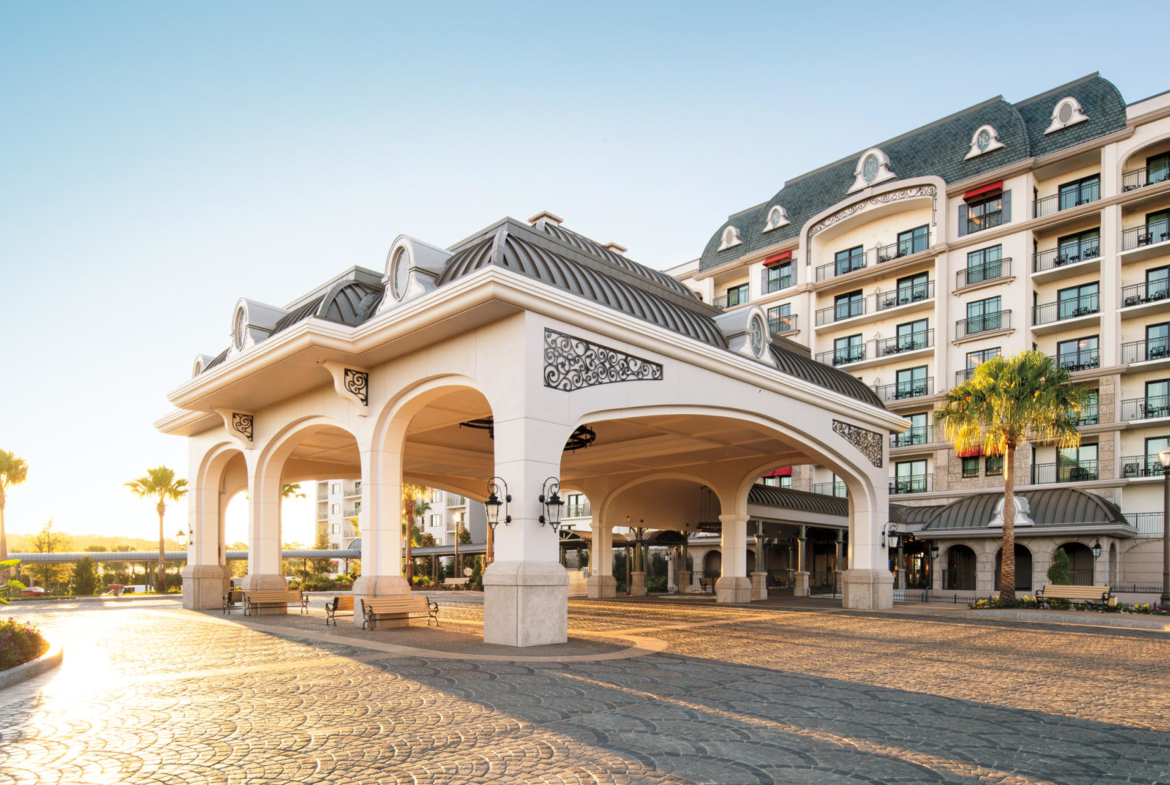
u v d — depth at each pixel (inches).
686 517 1373.0
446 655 426.3
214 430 881.5
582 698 310.3
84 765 213.9
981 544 1282.0
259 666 388.5
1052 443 1362.0
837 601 1101.1
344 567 2790.4
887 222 1689.2
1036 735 264.7
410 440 900.0
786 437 792.9
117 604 999.6
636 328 567.5
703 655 452.8
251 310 698.8
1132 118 1331.2
